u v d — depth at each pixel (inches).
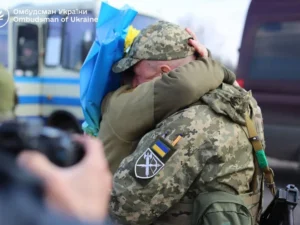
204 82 55.3
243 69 210.4
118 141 59.4
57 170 22.5
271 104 203.2
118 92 62.4
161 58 60.6
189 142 53.0
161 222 55.3
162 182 52.7
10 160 21.5
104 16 69.4
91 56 68.2
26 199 20.5
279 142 201.6
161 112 55.6
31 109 277.6
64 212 21.5
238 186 54.4
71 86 272.1
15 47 277.3
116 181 54.4
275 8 203.9
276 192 60.7
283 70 201.2
